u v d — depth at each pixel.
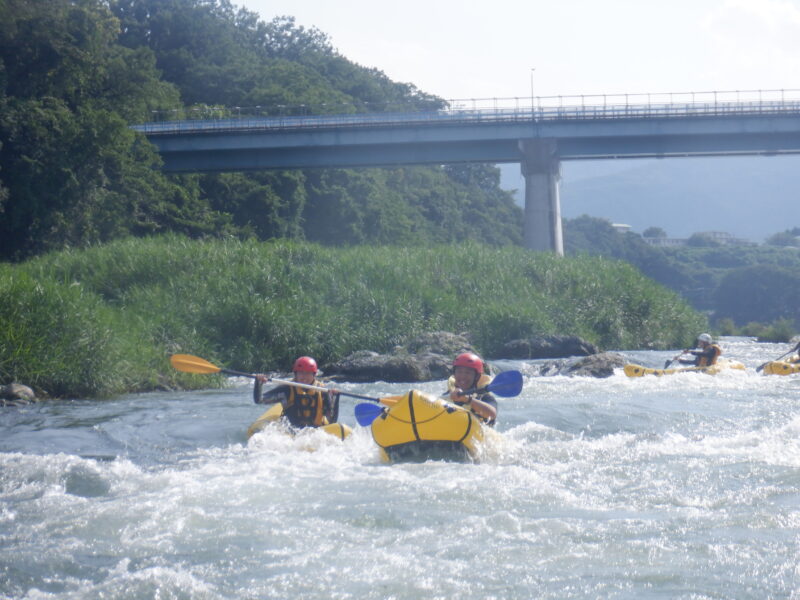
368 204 67.25
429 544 5.50
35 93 48.41
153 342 17.97
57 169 42.41
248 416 11.62
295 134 50.09
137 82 53.72
